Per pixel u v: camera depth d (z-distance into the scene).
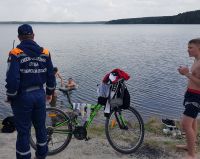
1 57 39.50
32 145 2.71
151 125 3.66
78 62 35.66
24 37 2.24
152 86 21.72
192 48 2.49
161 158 2.67
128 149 2.74
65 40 93.44
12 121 2.66
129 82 23.25
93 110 2.75
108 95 2.67
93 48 59.81
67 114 2.73
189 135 2.50
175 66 32.94
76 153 2.73
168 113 14.71
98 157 2.67
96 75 25.70
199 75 2.42
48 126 2.68
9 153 2.71
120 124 2.75
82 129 2.71
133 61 37.56
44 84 2.37
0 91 18.69
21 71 2.18
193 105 2.46
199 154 2.78
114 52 50.47
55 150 2.69
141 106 16.09
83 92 18.14
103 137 3.14
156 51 52.50
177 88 21.06
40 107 2.28
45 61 2.28
